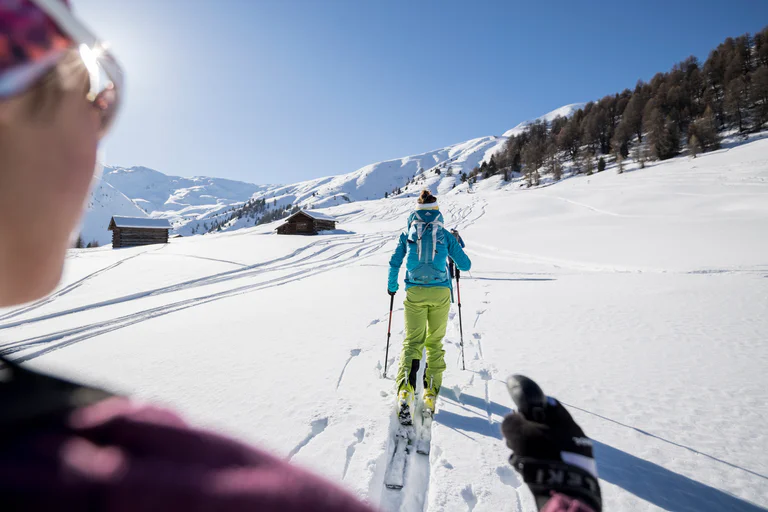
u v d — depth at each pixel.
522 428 0.67
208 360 5.04
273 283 13.27
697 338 5.01
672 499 2.33
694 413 3.22
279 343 5.70
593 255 15.87
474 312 7.23
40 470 0.21
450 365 4.62
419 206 3.99
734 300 6.79
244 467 0.32
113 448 0.27
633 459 2.70
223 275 15.75
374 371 4.47
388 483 2.63
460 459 2.80
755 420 3.08
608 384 3.82
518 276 12.14
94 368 4.95
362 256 20.50
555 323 6.10
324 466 2.71
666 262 12.85
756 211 25.56
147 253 22.23
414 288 3.79
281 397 3.79
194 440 0.33
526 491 2.46
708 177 46.47
